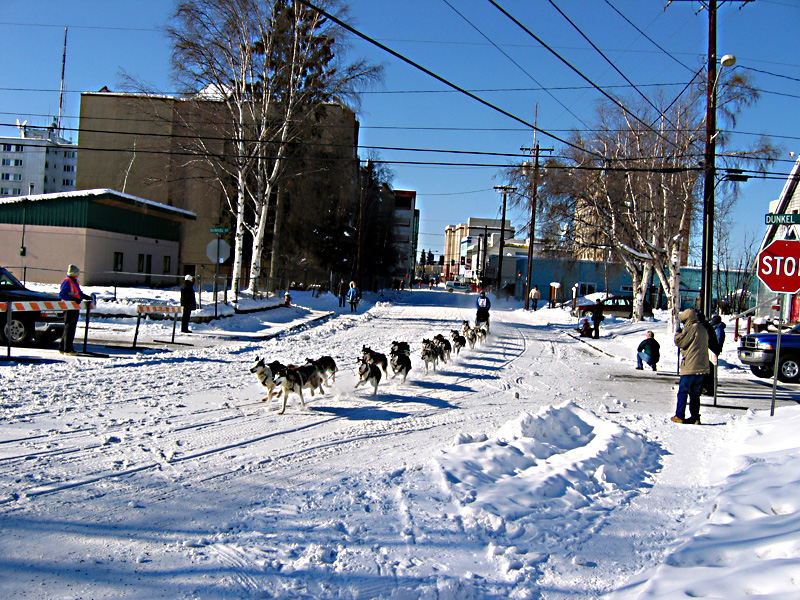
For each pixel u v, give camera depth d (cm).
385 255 6806
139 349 1652
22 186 10481
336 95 3017
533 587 444
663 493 681
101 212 3566
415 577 450
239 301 2778
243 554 476
